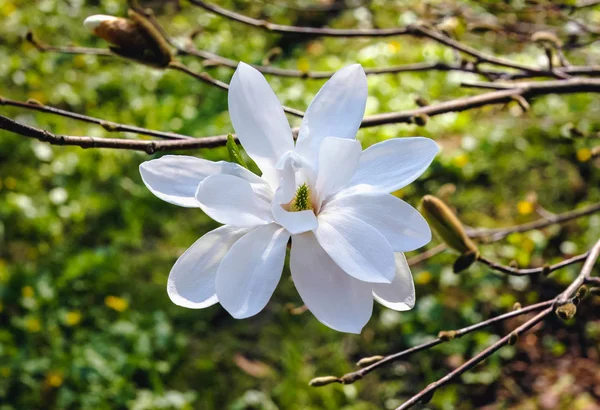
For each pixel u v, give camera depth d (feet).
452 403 3.90
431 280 4.52
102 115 6.17
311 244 1.48
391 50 6.64
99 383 3.99
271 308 4.42
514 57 5.66
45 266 4.73
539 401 3.87
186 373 4.11
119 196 5.24
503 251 4.64
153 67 1.92
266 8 7.15
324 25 7.05
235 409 3.88
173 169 1.50
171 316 4.40
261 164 1.52
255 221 1.47
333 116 1.53
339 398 3.88
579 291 1.69
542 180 5.18
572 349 4.09
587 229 4.76
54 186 5.38
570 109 5.69
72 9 7.43
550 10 2.78
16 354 4.13
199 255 1.49
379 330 4.25
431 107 1.97
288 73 2.35
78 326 4.35
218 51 6.80
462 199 5.14
